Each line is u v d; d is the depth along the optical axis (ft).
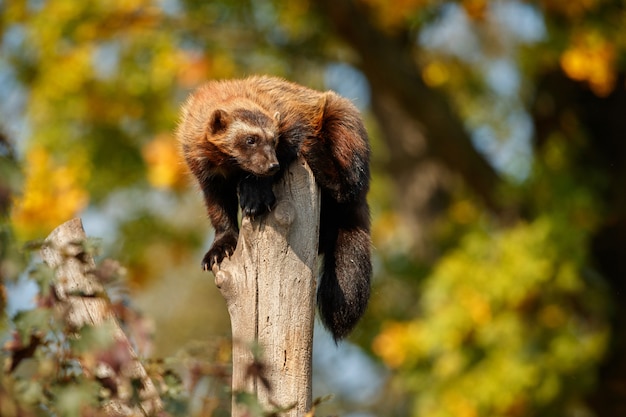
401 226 74.02
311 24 62.34
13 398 15.96
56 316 16.87
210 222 28.37
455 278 56.44
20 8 58.75
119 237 66.59
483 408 54.60
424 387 58.90
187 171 29.48
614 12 56.85
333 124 27.53
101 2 58.29
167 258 73.20
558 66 58.13
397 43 63.82
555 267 53.93
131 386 17.63
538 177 57.21
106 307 19.12
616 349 56.03
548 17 56.85
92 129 61.62
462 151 59.82
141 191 65.82
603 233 58.08
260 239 21.25
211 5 61.31
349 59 62.80
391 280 72.64
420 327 58.13
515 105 69.56
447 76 66.23
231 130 26.45
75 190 51.75
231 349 20.36
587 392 54.60
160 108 61.62
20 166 16.10
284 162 22.67
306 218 21.91
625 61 56.95
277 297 21.04
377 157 74.90
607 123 59.31
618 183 58.23
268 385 18.07
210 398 18.35
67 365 17.37
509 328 54.39
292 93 28.50
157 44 59.36
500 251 55.26
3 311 16.66
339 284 27.27
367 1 60.39
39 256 19.52
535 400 53.93
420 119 59.57
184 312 82.74
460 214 65.77
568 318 55.26
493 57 72.38
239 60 63.36
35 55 61.26
